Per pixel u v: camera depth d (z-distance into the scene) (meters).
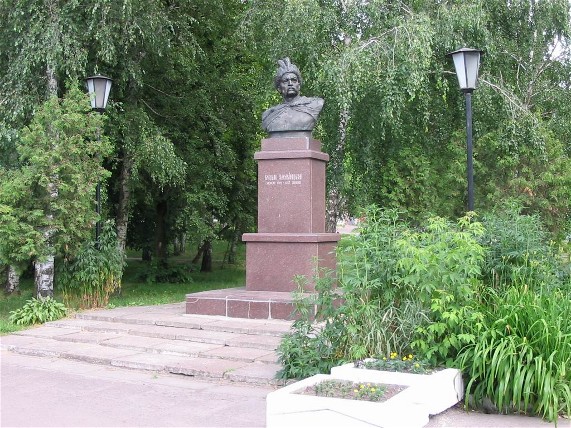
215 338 8.59
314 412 4.68
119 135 14.69
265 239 10.31
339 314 6.28
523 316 5.76
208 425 5.32
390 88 12.29
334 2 13.86
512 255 6.93
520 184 14.02
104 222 12.35
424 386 5.10
